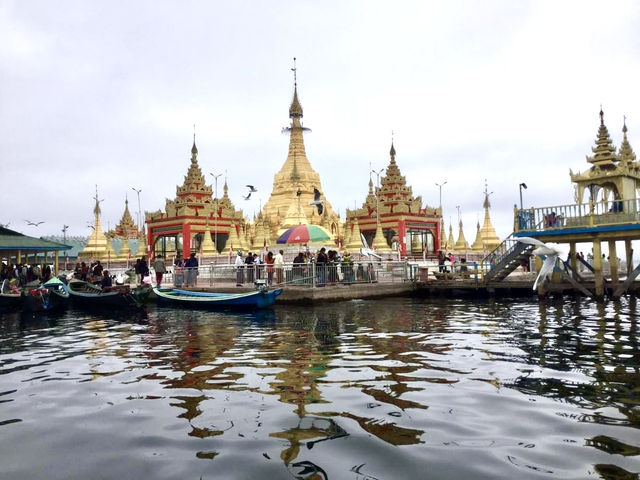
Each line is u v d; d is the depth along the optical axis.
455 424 8.42
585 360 13.05
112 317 25.03
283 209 69.94
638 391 10.19
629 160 35.09
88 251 58.28
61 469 7.07
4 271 38.31
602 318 21.17
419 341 16.16
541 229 30.91
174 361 13.93
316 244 40.88
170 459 7.30
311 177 73.69
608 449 7.32
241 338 17.31
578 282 31.58
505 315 22.88
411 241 62.19
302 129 75.50
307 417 8.93
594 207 28.91
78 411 9.64
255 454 7.39
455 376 11.57
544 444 7.52
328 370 12.35
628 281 28.56
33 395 10.81
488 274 33.41
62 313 27.48
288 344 15.97
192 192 56.03
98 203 60.53
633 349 14.38
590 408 9.16
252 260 34.62
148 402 10.09
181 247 59.47
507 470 6.71
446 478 6.54
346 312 24.50
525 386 10.66
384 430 8.22
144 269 32.56
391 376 11.66
